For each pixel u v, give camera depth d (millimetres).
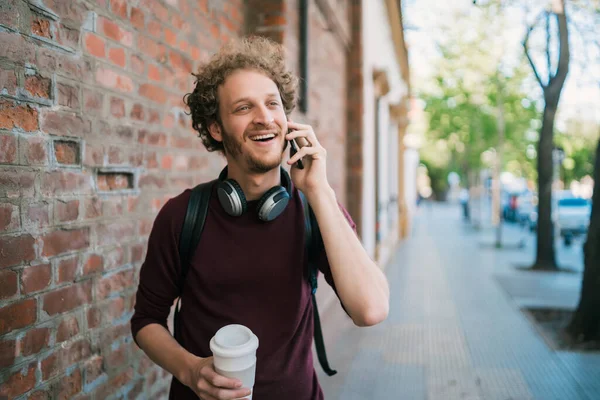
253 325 1299
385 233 10469
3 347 1385
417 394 3541
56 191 1598
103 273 1870
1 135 1367
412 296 6828
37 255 1516
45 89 1536
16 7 1413
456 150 25062
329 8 5000
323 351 1505
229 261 1311
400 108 13672
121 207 1981
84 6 1717
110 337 1926
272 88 1312
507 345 4668
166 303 1403
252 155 1266
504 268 9359
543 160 9430
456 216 28250
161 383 2375
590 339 4789
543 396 3541
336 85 5980
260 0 3533
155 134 2232
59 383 1631
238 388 1084
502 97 15016
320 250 1382
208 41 2820
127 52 1990
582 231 13719
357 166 6812
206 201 1366
